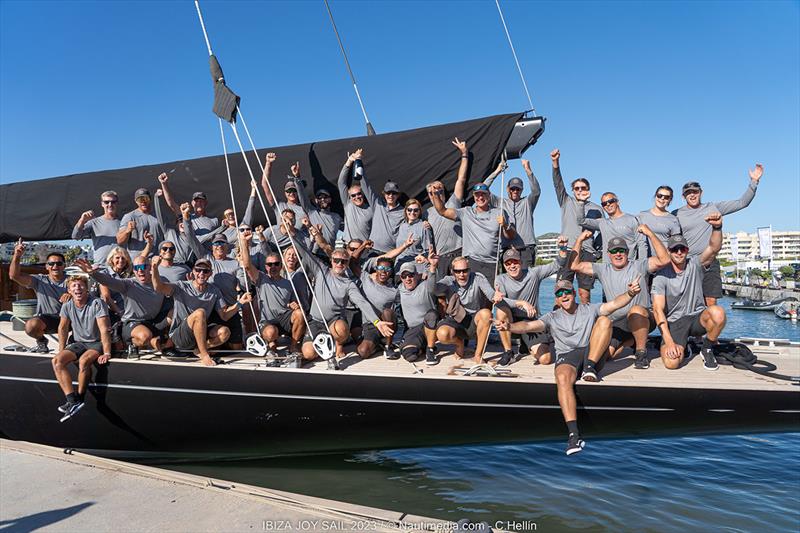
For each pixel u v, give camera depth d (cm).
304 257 605
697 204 650
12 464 458
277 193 712
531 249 673
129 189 748
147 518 358
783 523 465
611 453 670
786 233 14362
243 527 342
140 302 581
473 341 693
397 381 518
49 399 575
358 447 543
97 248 711
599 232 693
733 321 3184
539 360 573
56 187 773
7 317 890
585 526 460
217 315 609
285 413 538
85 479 425
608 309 503
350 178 693
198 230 713
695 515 482
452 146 657
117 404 560
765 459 646
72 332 605
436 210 657
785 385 492
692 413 495
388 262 596
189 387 547
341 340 586
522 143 637
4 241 796
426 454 660
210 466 608
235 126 578
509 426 514
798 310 3231
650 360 593
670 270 566
